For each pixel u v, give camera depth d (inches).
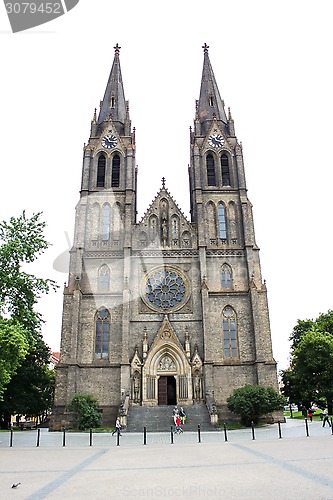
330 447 952.9
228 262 2437.3
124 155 2741.1
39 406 2588.6
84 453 1023.0
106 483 582.6
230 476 615.8
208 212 2586.1
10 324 1455.5
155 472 679.7
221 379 2178.9
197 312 2325.3
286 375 3218.5
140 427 1910.7
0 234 1685.5
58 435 1723.7
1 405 2415.1
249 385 2042.3
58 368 2159.2
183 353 2208.4
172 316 2315.5
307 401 3100.4
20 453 1034.7
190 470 691.4
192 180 2837.1
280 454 858.1
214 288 2377.0
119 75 3243.1
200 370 2181.3
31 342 1641.2
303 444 1052.5
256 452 920.3
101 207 2576.3
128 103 3024.1
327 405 2529.5
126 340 2206.0
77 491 526.3
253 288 2315.5
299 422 2129.7
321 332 2664.9
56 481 605.0
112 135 2815.0
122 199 2603.3
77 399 2010.3
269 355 2212.1
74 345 2181.3
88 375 2180.1
